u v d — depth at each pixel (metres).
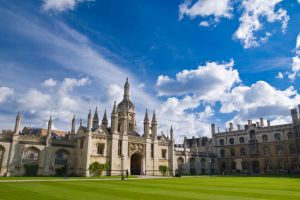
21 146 56.66
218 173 95.56
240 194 22.16
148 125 78.31
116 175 65.62
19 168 55.56
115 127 69.56
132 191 24.22
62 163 62.75
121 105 82.44
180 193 22.75
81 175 60.97
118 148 69.19
